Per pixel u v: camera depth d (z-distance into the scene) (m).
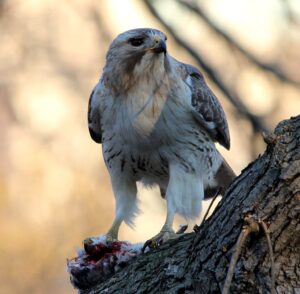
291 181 5.69
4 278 15.36
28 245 15.63
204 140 9.23
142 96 8.79
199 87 9.20
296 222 5.69
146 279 6.70
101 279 7.57
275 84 14.97
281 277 5.77
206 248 6.09
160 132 8.90
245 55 14.85
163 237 8.19
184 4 14.55
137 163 9.15
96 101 9.09
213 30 14.77
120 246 7.82
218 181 9.92
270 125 14.62
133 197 9.34
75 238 15.69
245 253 5.82
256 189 5.84
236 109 14.21
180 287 6.32
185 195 9.05
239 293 5.84
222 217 6.02
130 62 8.72
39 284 15.34
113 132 9.03
